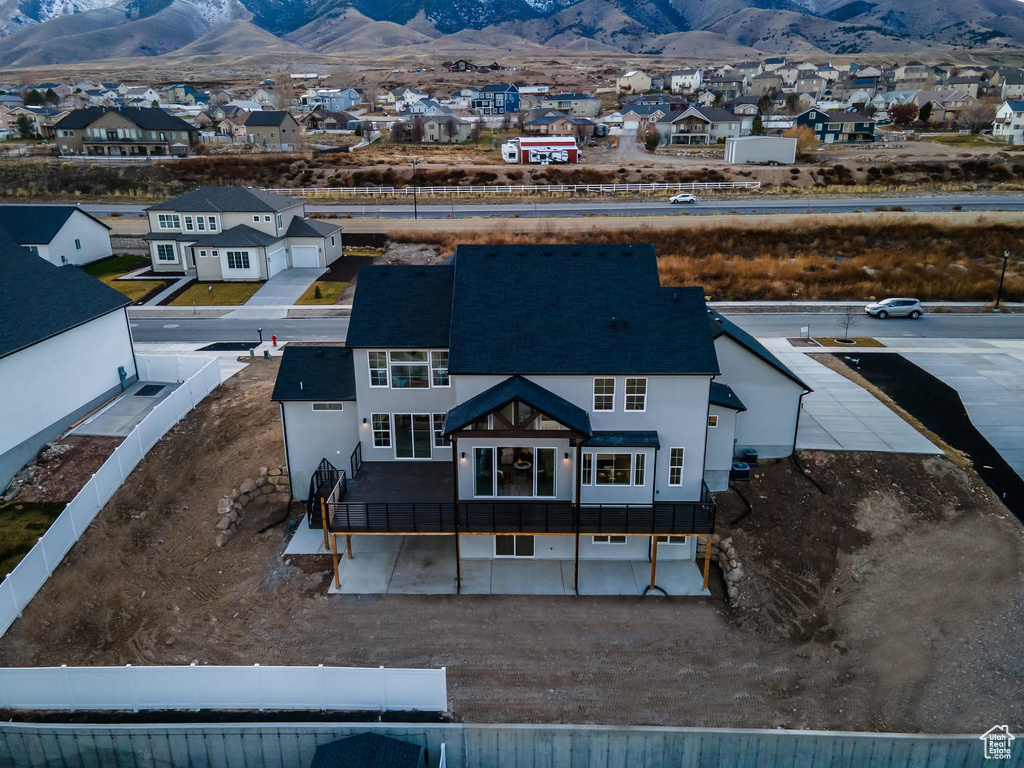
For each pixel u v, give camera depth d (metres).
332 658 20.23
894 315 48.72
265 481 27.52
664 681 19.59
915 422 32.16
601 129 125.62
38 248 57.56
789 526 25.53
